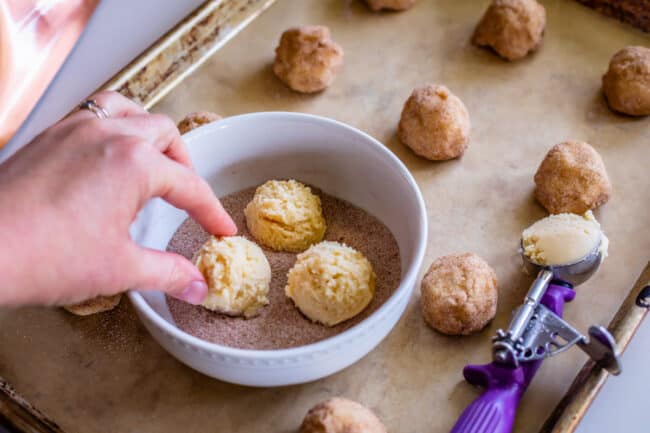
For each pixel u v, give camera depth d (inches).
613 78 20.7
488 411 15.7
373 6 23.2
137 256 14.5
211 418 16.6
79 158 14.4
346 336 15.2
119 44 20.8
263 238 17.9
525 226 19.1
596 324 17.4
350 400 16.2
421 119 19.8
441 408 16.5
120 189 14.3
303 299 16.6
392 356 17.2
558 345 16.1
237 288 16.5
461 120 19.9
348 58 22.5
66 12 19.8
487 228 19.0
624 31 22.7
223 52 22.6
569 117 21.0
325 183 18.9
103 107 16.2
